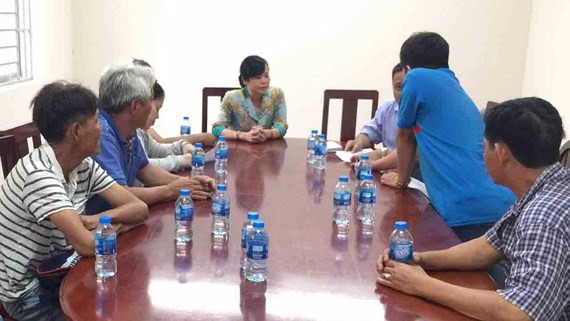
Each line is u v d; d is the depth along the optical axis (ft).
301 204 7.57
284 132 11.85
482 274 5.53
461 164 7.88
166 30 16.40
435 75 8.17
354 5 16.06
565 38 13.52
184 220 6.25
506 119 4.92
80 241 5.67
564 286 4.49
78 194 6.72
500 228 5.40
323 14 16.16
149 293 4.88
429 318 4.59
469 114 8.13
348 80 16.51
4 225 6.16
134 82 7.20
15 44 13.91
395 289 5.07
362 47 16.28
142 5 16.26
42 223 6.20
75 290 4.92
